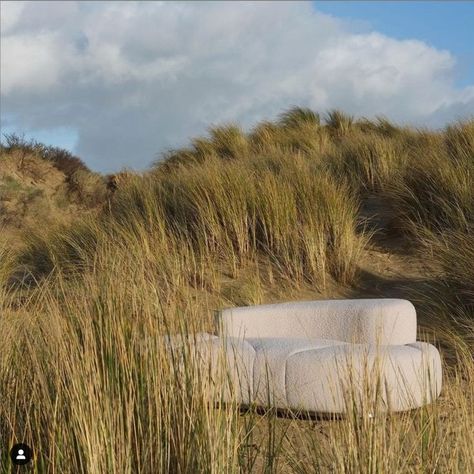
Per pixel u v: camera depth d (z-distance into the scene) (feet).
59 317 10.87
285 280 24.20
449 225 25.96
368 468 8.86
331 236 25.55
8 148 57.00
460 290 21.01
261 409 13.89
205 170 29.91
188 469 9.26
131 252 22.04
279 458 11.21
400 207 27.89
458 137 33.78
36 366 10.00
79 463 9.07
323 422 13.35
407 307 16.22
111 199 32.14
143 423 9.55
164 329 10.88
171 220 26.73
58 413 9.32
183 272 22.17
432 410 10.77
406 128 46.88
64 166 57.98
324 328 16.39
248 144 46.19
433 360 13.99
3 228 41.16
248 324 16.63
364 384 9.79
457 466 9.14
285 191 26.30
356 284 24.12
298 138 45.21
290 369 13.50
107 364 9.80
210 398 9.70
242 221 25.70
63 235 27.27
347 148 35.88
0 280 21.68
